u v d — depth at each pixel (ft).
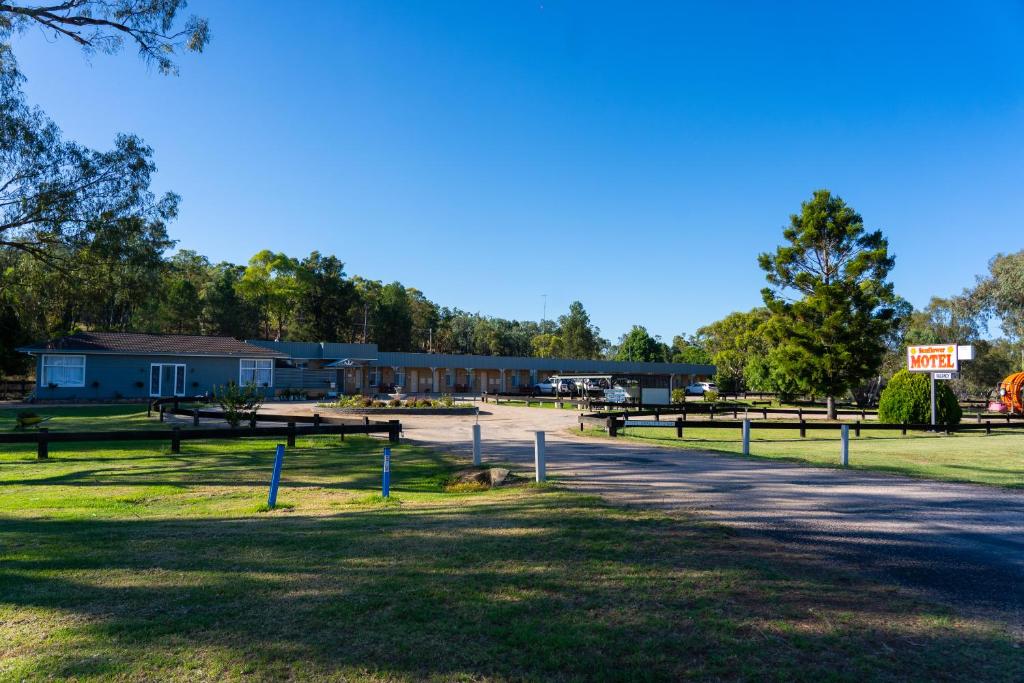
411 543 21.53
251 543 21.95
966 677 12.01
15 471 42.42
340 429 54.49
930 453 57.11
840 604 15.69
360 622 14.62
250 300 257.14
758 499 29.71
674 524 23.73
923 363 93.35
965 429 83.82
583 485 33.91
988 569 19.03
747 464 44.39
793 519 25.25
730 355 252.21
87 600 16.33
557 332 388.16
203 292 240.53
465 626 14.32
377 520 25.68
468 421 94.48
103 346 126.41
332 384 176.86
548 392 210.59
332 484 37.55
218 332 241.96
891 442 70.13
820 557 19.79
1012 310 160.35
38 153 57.93
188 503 31.55
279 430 50.31
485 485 35.99
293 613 15.24
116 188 62.64
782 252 118.01
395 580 17.53
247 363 141.18
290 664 12.64
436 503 30.30
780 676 11.97
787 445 65.16
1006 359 173.99
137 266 66.69
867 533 23.16
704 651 13.00
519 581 17.26
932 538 22.71
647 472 39.45
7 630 14.49
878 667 12.36
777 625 14.33
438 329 366.63
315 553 20.47
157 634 14.15
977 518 26.37
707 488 32.94
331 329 272.10
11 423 76.13
